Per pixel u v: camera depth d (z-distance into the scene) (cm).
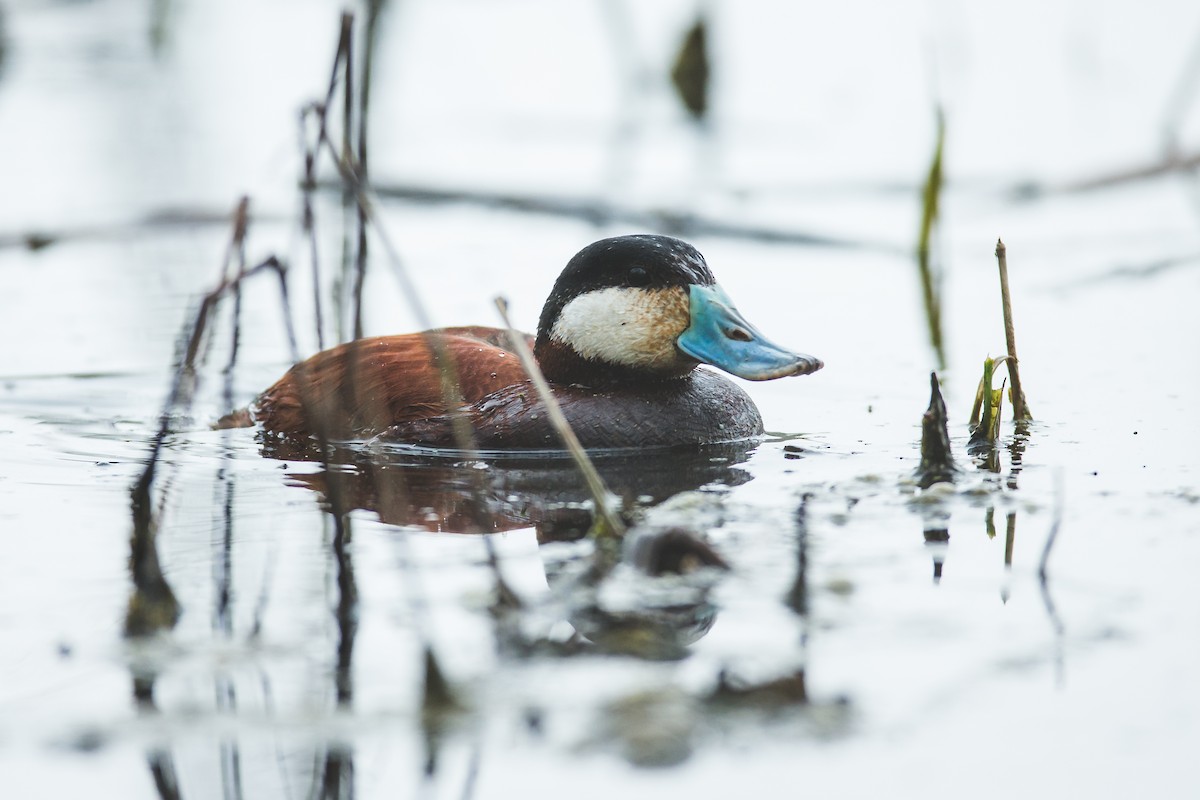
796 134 2280
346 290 1061
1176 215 1811
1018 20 2848
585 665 652
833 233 1764
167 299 1483
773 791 564
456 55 2791
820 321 1430
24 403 1159
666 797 561
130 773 581
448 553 792
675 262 1042
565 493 906
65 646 677
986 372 1002
